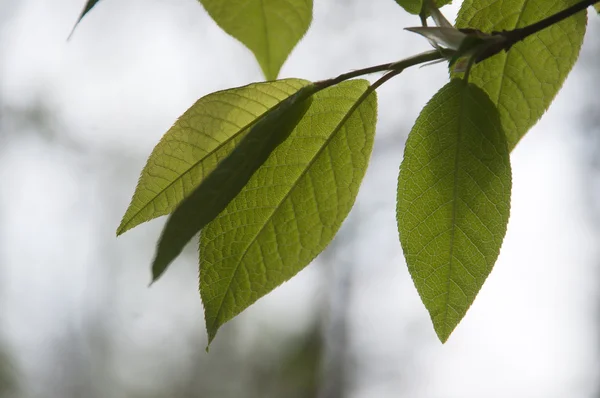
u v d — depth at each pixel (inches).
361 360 182.5
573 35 21.4
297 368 193.9
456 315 20.6
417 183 20.6
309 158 20.7
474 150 20.5
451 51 20.1
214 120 20.5
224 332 217.6
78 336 231.0
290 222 20.6
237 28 20.2
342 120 20.6
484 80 21.5
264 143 19.6
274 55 20.2
